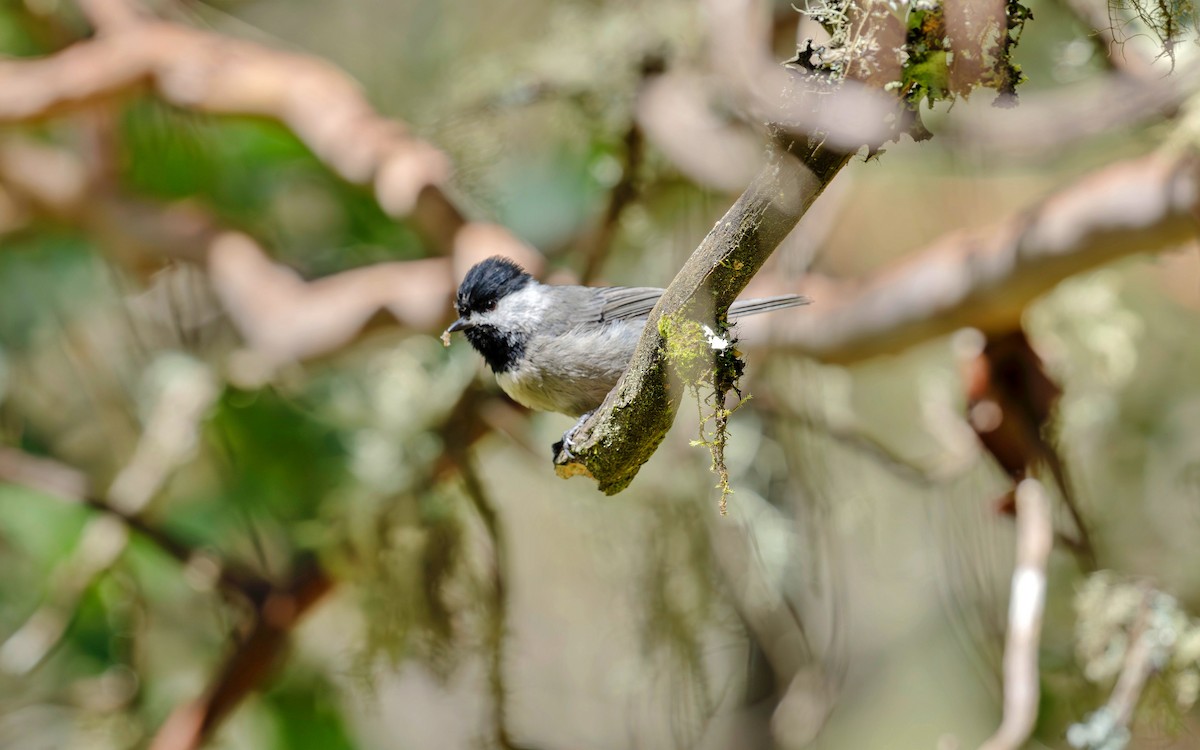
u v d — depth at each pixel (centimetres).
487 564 902
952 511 867
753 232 361
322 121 898
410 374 928
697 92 905
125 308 1038
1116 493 930
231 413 948
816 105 332
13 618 982
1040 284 721
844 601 910
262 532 990
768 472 912
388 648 884
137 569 945
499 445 1036
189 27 1079
